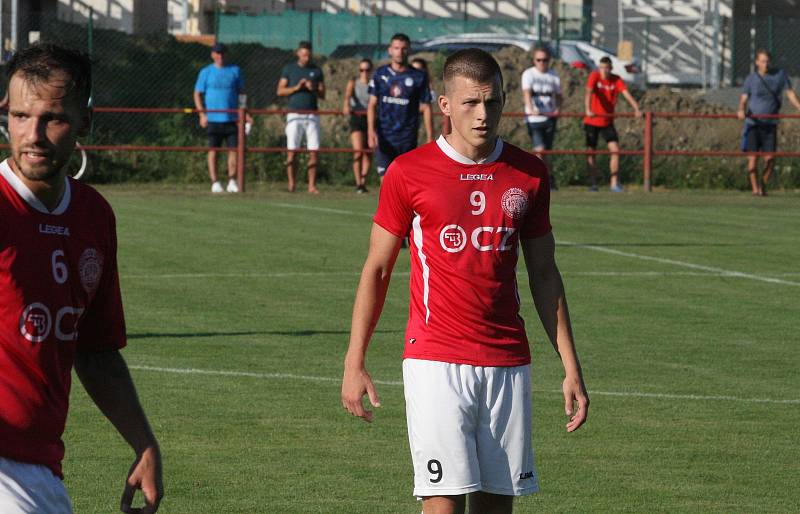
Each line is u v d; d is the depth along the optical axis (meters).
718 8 127.69
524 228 16.12
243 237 53.41
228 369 29.58
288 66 71.81
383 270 16.08
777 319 37.66
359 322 16.14
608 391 28.25
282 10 133.50
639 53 142.50
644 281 44.34
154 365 29.81
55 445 11.98
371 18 119.88
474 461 15.44
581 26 120.00
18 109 11.31
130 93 95.31
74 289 11.95
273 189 76.62
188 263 46.34
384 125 50.53
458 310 15.45
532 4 133.25
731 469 22.41
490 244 15.54
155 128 89.00
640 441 24.16
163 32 107.12
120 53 99.56
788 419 26.05
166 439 23.59
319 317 36.44
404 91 50.19
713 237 56.69
